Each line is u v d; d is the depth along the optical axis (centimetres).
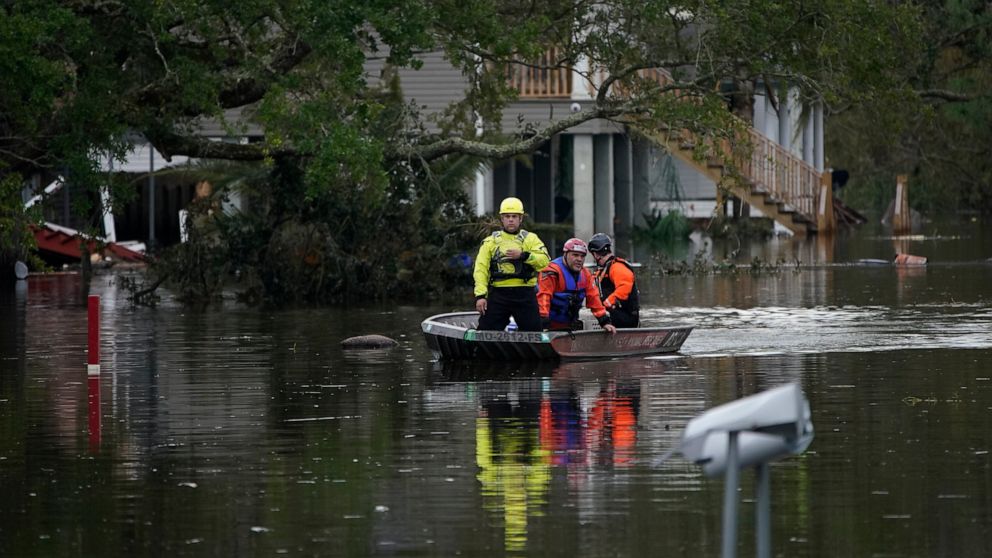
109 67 6050
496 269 4400
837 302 6288
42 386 4038
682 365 4306
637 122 6956
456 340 4394
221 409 3619
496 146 6925
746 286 7238
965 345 4728
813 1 6731
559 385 3922
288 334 5316
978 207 15612
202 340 5141
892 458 2948
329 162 5969
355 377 4147
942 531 2403
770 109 11375
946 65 12900
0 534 2445
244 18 5953
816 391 3784
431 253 7050
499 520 2495
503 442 3141
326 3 5894
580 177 9994
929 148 15512
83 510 2598
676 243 11144
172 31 7550
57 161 6084
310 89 6556
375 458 2998
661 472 2830
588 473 2830
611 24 7419
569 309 4472
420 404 3650
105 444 3183
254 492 2717
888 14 7000
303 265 6969
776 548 2320
